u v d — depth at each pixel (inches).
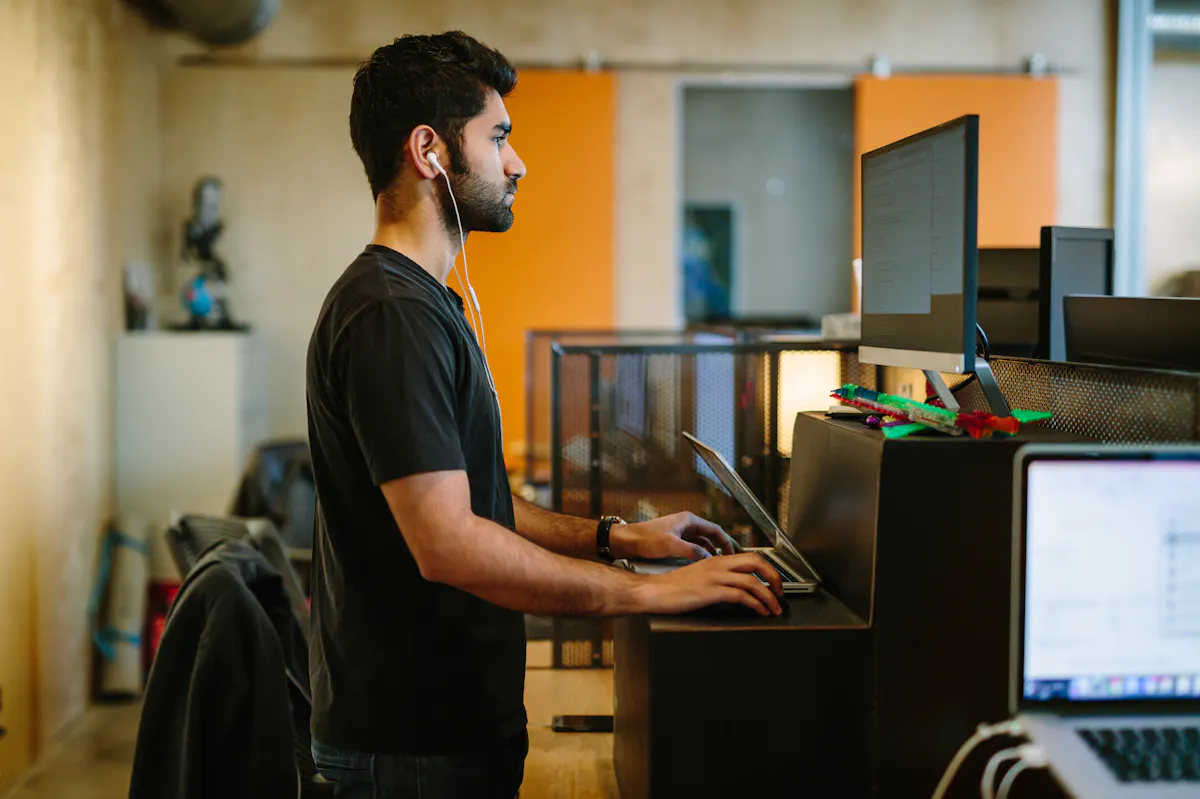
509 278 226.5
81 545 161.8
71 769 138.6
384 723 50.8
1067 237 91.7
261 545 92.4
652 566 59.3
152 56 206.1
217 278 208.4
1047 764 38.9
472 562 45.5
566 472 95.7
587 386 95.3
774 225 347.9
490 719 51.9
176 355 182.5
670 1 222.5
